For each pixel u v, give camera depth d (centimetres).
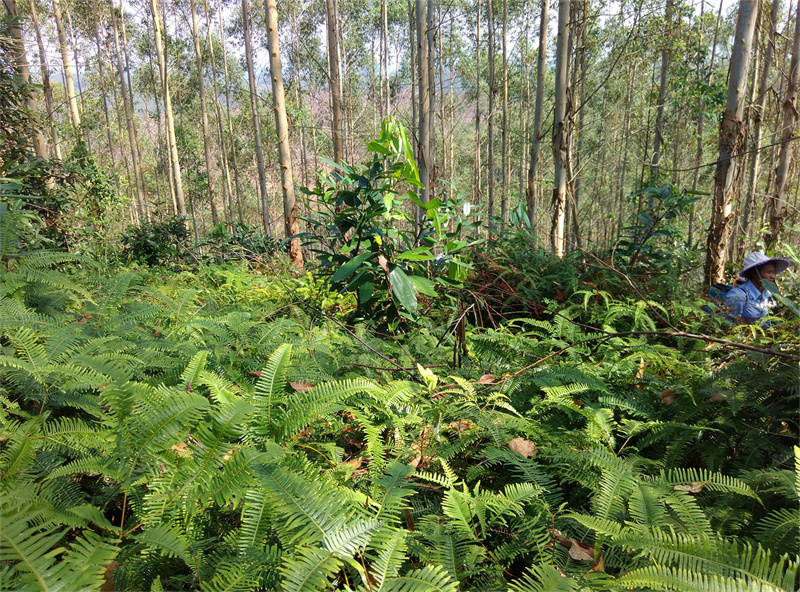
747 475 167
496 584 125
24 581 83
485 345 280
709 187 1694
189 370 181
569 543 139
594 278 500
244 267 589
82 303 261
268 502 119
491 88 1928
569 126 737
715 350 281
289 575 94
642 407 227
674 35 1341
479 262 553
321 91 3225
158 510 125
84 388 172
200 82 2312
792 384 194
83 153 935
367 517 125
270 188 3781
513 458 170
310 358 241
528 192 920
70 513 124
